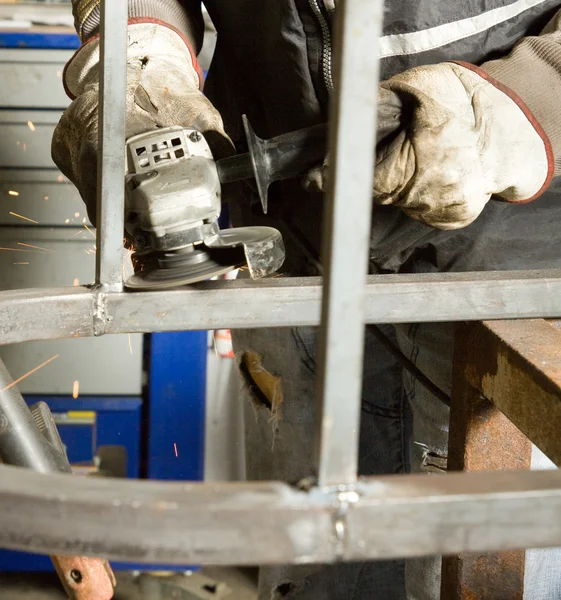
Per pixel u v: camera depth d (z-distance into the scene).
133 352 1.86
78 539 0.51
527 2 0.97
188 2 1.13
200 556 0.50
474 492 0.50
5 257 1.78
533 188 0.80
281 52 1.01
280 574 1.49
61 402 1.86
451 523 0.50
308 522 0.49
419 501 0.49
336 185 0.47
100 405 1.87
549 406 0.67
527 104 0.81
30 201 1.75
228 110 1.21
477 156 0.76
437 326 1.12
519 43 0.89
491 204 0.98
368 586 1.49
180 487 0.51
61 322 0.82
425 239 1.04
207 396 1.89
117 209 0.80
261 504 0.49
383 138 0.79
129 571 2.09
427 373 1.18
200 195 0.76
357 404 0.49
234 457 1.93
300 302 0.83
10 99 1.68
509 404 0.76
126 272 1.33
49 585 2.08
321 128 0.79
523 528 0.50
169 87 0.91
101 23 0.75
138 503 0.49
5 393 0.83
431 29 0.95
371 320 0.82
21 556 2.00
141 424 1.90
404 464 1.47
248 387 1.49
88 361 1.85
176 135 0.79
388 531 0.50
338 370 0.49
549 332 0.80
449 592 0.92
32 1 1.96
